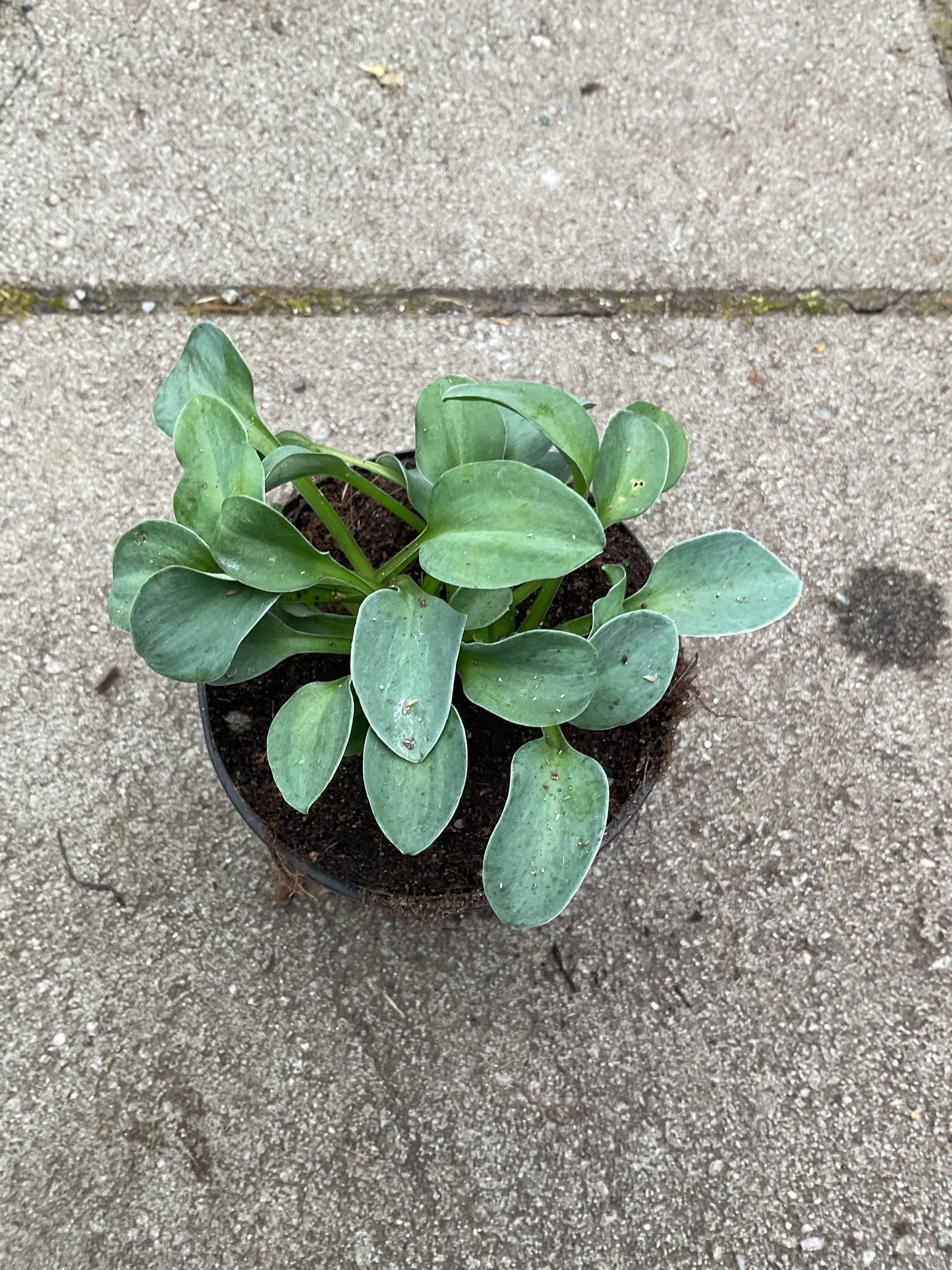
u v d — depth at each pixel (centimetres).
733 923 60
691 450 65
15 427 63
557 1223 56
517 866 41
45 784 60
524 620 50
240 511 39
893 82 70
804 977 60
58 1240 55
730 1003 59
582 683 40
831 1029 59
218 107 67
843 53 70
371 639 41
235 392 45
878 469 65
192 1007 58
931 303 67
